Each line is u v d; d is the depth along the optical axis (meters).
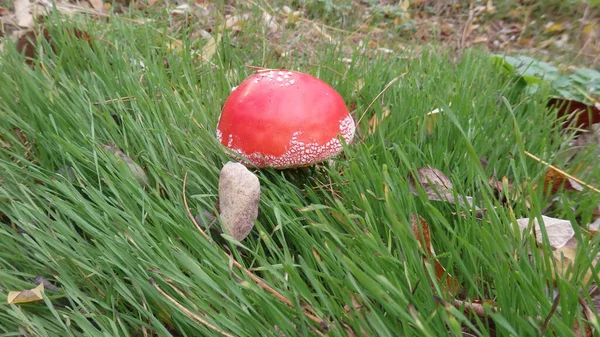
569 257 0.30
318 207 0.29
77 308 0.26
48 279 0.28
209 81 0.49
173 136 0.39
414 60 0.58
